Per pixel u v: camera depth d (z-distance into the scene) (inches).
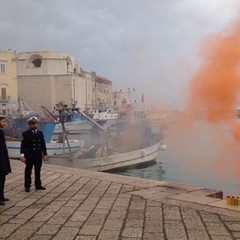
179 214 257.9
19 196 328.5
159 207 278.4
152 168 1004.6
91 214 262.4
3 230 227.6
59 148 1027.3
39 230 226.8
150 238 209.2
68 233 219.9
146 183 378.9
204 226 229.8
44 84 3036.4
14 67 2876.5
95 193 334.6
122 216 255.4
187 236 211.5
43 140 362.6
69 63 3228.3
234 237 209.5
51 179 413.1
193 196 312.8
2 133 307.1
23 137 354.6
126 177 420.2
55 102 3021.7
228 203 285.1
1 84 2802.7
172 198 306.2
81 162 853.8
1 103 2731.3
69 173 451.8
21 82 3068.4
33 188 366.6
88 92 3294.8
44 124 1067.3
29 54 3068.4
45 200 310.8
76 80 3065.9
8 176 446.3
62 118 959.0
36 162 353.4
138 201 299.7
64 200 309.3
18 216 260.1
